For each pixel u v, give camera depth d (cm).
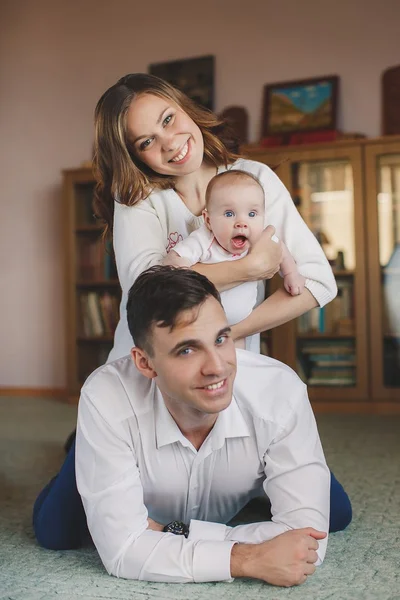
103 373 154
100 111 175
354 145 449
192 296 132
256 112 508
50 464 286
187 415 146
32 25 575
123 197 177
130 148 175
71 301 518
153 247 173
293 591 139
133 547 144
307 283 176
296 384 155
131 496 146
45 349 570
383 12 480
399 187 445
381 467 269
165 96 172
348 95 486
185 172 174
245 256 160
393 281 447
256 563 140
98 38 558
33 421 419
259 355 158
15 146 578
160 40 539
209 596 137
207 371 132
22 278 576
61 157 567
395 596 136
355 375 452
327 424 391
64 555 167
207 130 182
